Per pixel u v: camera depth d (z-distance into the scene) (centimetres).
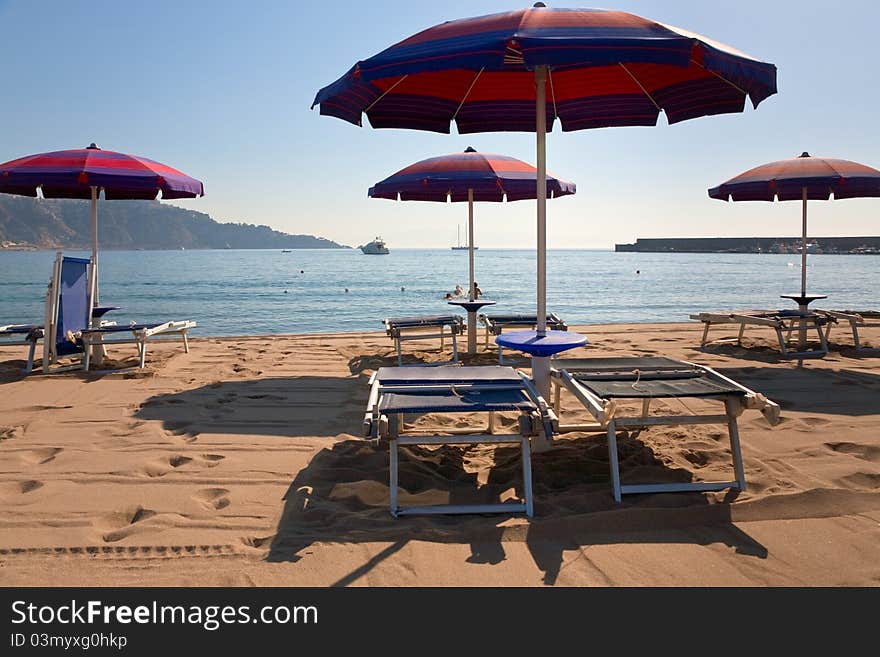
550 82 480
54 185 720
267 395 587
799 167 773
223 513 322
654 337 994
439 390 360
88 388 616
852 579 255
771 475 366
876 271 7531
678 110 478
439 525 305
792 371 693
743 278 5916
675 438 444
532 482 364
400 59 319
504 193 883
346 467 392
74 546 287
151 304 3145
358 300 3347
